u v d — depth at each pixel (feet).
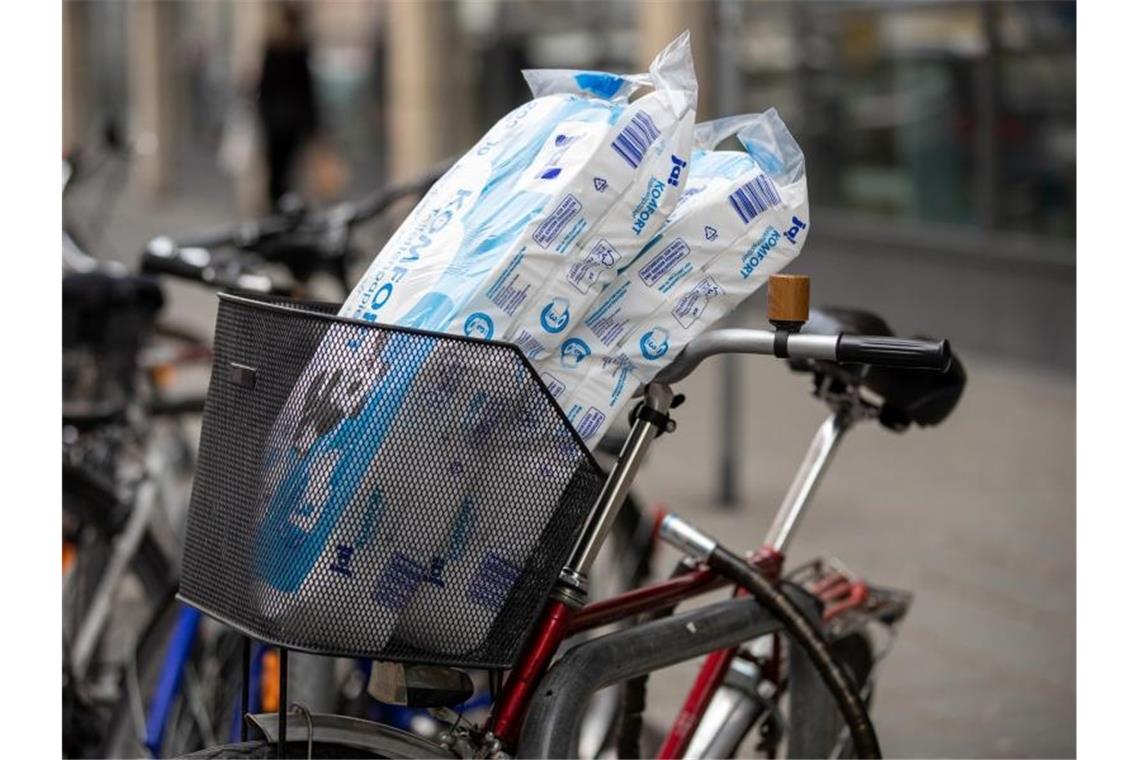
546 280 6.32
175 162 64.28
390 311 6.48
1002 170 29.63
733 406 20.26
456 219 6.57
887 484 21.81
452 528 6.17
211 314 32.24
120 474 13.05
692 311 6.69
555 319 6.36
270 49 42.50
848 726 7.52
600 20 38.86
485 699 12.01
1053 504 20.76
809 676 8.46
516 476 6.23
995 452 23.66
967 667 14.99
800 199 6.91
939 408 8.55
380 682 6.52
